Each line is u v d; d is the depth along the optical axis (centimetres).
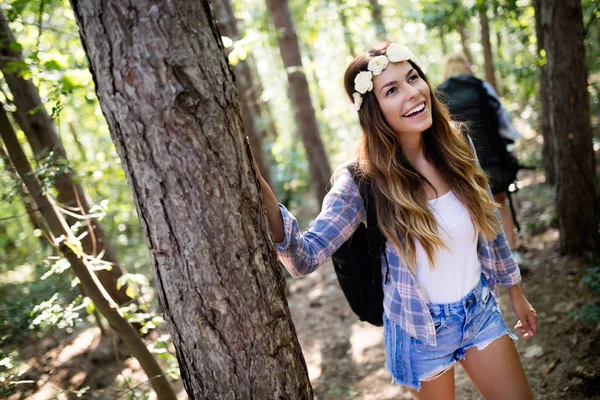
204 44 111
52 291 368
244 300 120
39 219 264
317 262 155
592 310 303
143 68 106
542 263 398
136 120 109
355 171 170
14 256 694
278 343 126
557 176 388
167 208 114
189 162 111
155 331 374
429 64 1037
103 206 229
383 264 177
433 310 174
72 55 356
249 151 124
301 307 443
